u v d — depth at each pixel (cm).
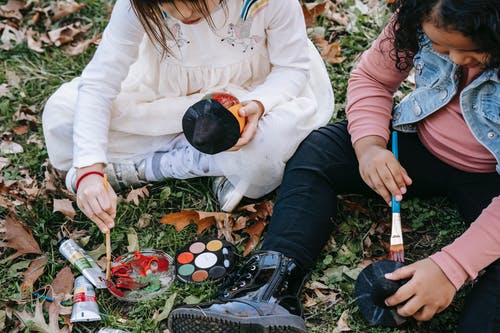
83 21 285
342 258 193
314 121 208
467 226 185
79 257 193
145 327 178
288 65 204
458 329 161
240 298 165
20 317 182
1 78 258
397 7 162
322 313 181
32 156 230
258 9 191
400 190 179
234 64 204
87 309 180
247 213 209
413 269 162
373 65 192
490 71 156
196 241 197
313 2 282
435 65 172
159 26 179
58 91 211
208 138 179
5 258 201
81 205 185
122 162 214
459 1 133
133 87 210
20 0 288
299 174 190
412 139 192
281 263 173
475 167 180
